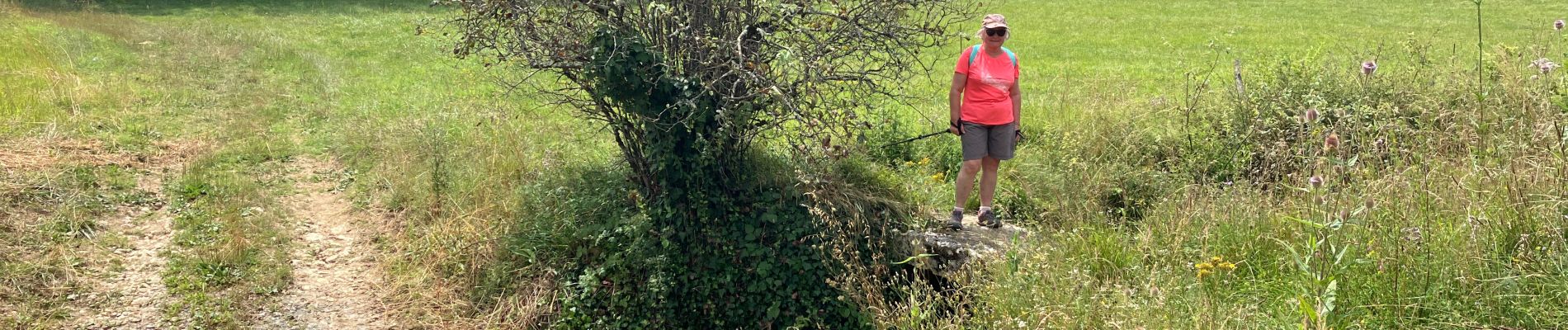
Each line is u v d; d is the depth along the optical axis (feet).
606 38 16.94
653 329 18.06
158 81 36.70
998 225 19.16
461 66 44.27
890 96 18.01
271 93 35.73
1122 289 14.02
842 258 17.33
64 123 27.37
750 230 18.75
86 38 46.19
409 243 21.02
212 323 17.70
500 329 18.35
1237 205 16.97
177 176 24.18
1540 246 13.44
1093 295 13.96
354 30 62.08
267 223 21.58
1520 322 12.19
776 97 16.35
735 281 18.44
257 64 43.11
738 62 16.88
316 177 25.54
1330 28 71.92
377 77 41.81
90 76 36.17
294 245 21.17
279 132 29.55
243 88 36.55
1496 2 88.12
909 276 18.28
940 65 47.60
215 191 22.99
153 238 20.63
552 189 21.54
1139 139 22.71
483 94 35.96
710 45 16.76
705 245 18.78
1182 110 23.95
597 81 17.47
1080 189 19.88
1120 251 15.88
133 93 33.04
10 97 29.27
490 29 17.81
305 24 65.51
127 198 22.29
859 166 20.84
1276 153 19.80
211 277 19.08
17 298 17.58
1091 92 32.19
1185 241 15.97
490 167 23.50
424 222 22.11
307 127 30.53
